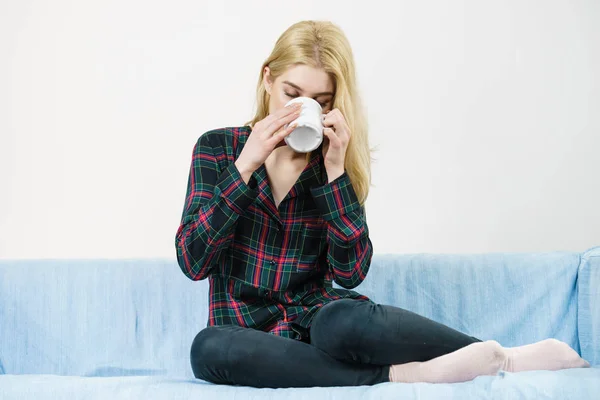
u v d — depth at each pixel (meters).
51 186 2.14
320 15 2.22
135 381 1.07
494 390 0.99
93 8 2.18
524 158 2.20
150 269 1.75
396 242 2.18
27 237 2.14
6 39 2.17
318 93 1.29
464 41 2.21
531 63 2.21
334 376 1.08
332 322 1.07
